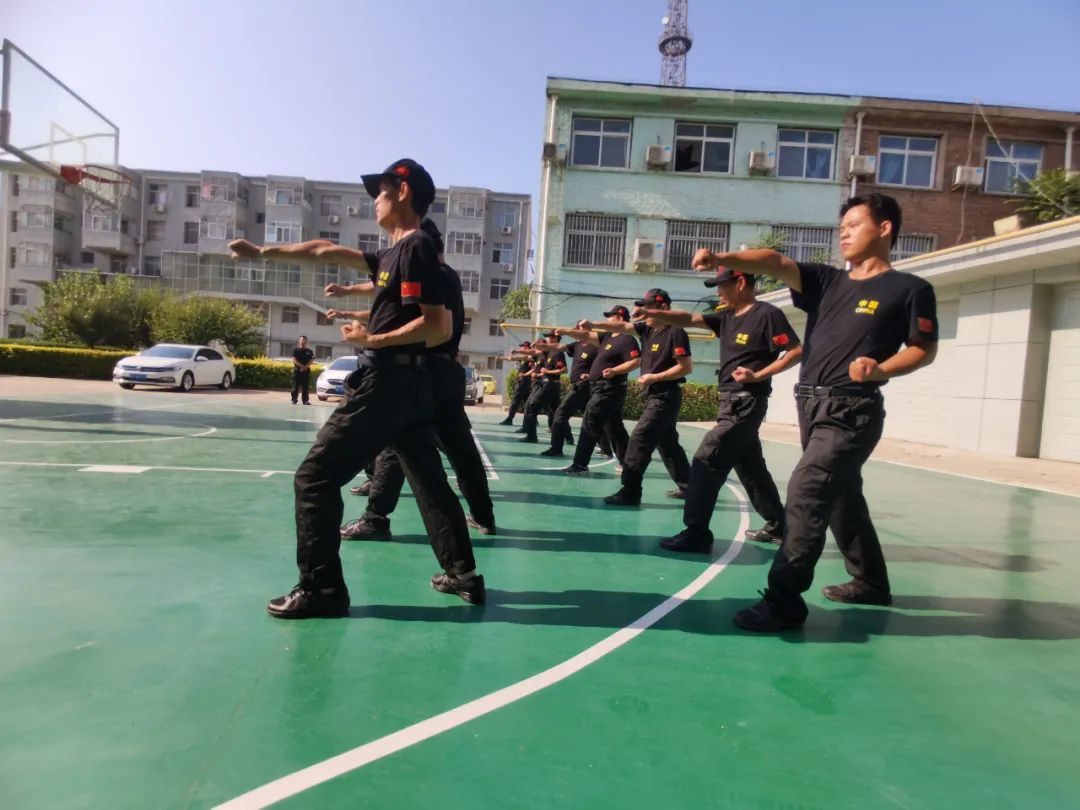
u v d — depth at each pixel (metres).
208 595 2.90
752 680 2.33
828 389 2.78
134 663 2.22
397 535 4.18
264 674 2.18
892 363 2.61
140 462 6.41
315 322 44.06
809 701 2.18
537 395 10.42
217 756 1.71
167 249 44.22
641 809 1.58
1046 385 10.23
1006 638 2.81
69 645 2.34
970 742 1.96
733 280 4.12
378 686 2.14
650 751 1.84
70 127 11.87
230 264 42.97
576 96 19.66
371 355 2.71
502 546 4.07
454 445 4.09
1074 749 1.93
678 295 19.97
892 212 2.83
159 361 19.08
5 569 3.14
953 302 12.11
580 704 2.09
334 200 45.28
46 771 1.61
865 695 2.24
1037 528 5.12
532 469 7.52
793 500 2.82
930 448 11.80
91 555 3.40
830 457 2.74
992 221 19.38
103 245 43.00
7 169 11.13
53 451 6.81
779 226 19.89
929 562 4.07
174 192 44.22
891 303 2.70
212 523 4.17
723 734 1.95
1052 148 19.39
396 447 2.96
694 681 2.30
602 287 20.09
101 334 30.72
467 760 1.75
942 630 2.89
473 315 45.84
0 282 42.38
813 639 2.74
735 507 5.84
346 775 1.66
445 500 3.00
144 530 3.93
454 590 3.04
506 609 2.94
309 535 2.69
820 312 2.89
